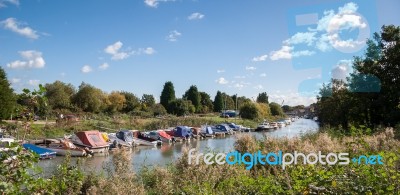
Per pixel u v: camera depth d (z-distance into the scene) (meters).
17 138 4.18
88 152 25.47
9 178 3.84
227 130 47.97
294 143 8.80
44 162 18.72
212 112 85.75
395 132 12.26
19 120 4.30
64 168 6.26
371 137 8.79
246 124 59.88
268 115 78.50
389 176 4.57
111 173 8.36
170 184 7.17
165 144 34.91
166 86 73.12
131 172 7.95
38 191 4.21
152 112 58.09
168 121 49.19
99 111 53.00
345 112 22.20
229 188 6.22
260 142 10.09
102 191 6.72
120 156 8.23
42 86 4.27
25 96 4.25
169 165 9.02
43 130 30.14
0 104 17.05
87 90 51.69
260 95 94.56
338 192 4.72
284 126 61.91
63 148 23.89
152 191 7.07
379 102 20.42
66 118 38.69
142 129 44.00
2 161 3.83
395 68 20.14
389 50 20.23
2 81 23.97
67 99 48.12
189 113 68.06
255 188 5.72
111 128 40.41
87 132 27.50
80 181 6.54
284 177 5.84
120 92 59.97
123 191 6.51
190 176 7.30
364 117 21.20
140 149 30.58
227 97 90.06
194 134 41.25
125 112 58.75
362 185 4.70
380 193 4.34
